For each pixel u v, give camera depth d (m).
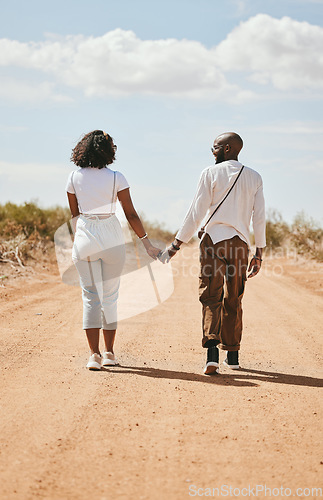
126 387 4.98
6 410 4.29
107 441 3.72
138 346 6.75
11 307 9.51
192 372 5.61
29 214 22.31
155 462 3.40
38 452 3.51
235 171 5.48
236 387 5.09
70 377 5.26
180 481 3.16
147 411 4.35
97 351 5.62
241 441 3.77
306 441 3.80
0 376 5.24
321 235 24.08
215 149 5.64
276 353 6.60
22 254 16.86
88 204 5.48
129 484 3.11
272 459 3.49
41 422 4.04
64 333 7.44
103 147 5.45
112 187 5.48
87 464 3.35
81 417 4.17
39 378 5.20
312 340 7.46
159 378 5.33
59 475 3.20
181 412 4.34
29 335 7.21
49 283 13.43
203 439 3.79
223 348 5.78
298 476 3.26
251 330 8.10
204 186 5.51
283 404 4.62
